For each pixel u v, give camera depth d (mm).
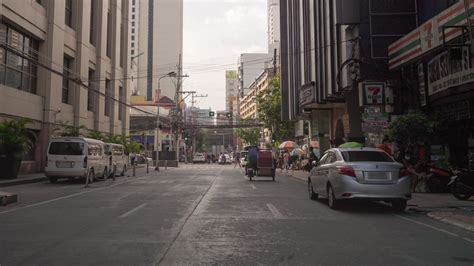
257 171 26391
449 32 15305
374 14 21984
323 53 28391
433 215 10984
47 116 29312
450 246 7777
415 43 18094
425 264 6566
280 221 10352
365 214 11570
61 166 22141
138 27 70438
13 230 9141
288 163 42406
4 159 22406
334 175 12273
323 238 8398
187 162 79812
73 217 10906
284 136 58344
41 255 7016
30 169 27875
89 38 36469
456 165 16984
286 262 6633
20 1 25953
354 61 22156
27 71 28172
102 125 39938
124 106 48094
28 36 28000
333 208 12422
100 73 39062
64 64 33406
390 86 21188
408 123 16969
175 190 18688
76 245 7734
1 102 24250
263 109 58031
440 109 18953
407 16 21859
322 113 38312
